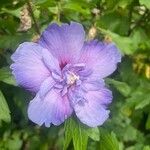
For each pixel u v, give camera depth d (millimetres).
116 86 240
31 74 171
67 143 182
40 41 175
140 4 244
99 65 179
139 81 270
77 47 178
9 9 225
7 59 220
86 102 177
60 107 174
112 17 250
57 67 174
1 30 233
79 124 182
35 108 171
